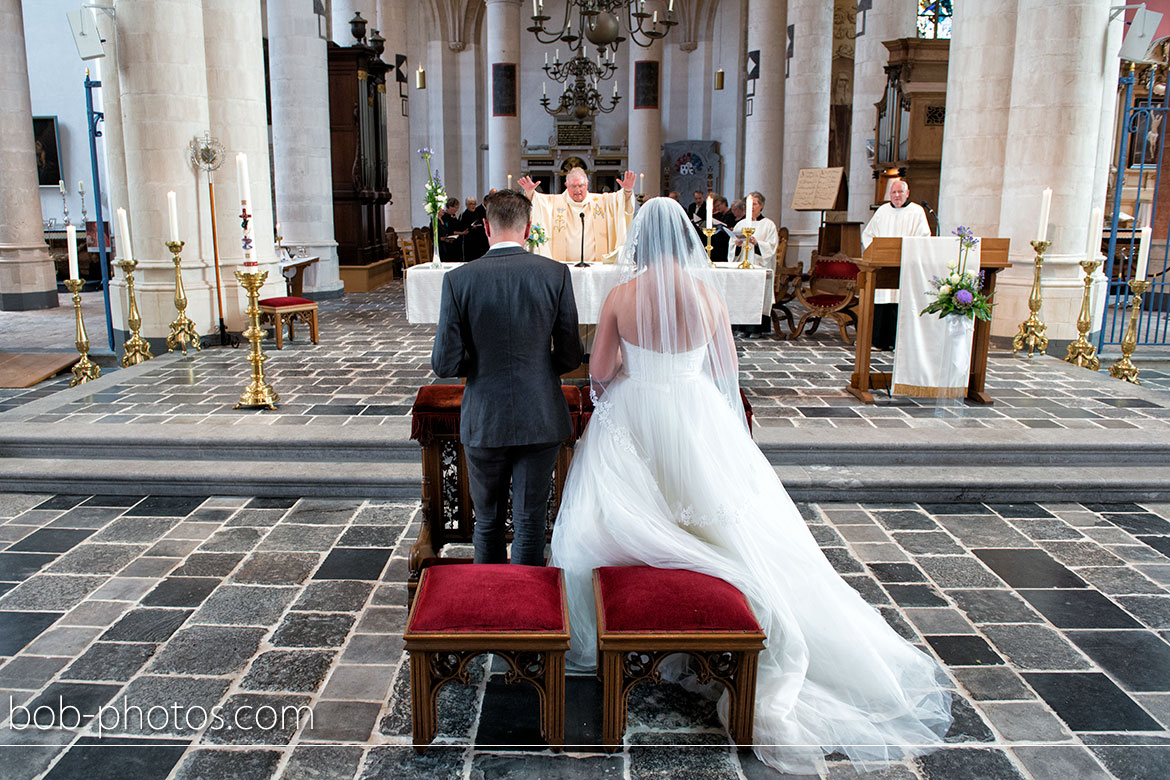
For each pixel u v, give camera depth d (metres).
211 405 7.01
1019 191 9.51
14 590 4.25
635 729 3.16
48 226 19.16
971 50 9.73
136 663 3.57
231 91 10.53
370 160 17.28
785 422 6.50
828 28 16.75
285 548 4.80
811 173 13.59
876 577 4.45
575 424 4.10
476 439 3.42
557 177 30.98
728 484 3.41
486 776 2.89
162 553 4.72
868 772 2.90
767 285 10.39
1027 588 4.33
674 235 3.38
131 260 8.95
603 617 2.95
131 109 9.70
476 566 3.22
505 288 3.35
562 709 2.99
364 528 5.10
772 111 18.38
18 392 8.16
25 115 14.02
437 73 30.16
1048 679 3.48
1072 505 5.56
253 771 2.90
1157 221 13.34
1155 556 4.73
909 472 5.75
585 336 7.86
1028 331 9.17
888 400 7.27
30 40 19.03
